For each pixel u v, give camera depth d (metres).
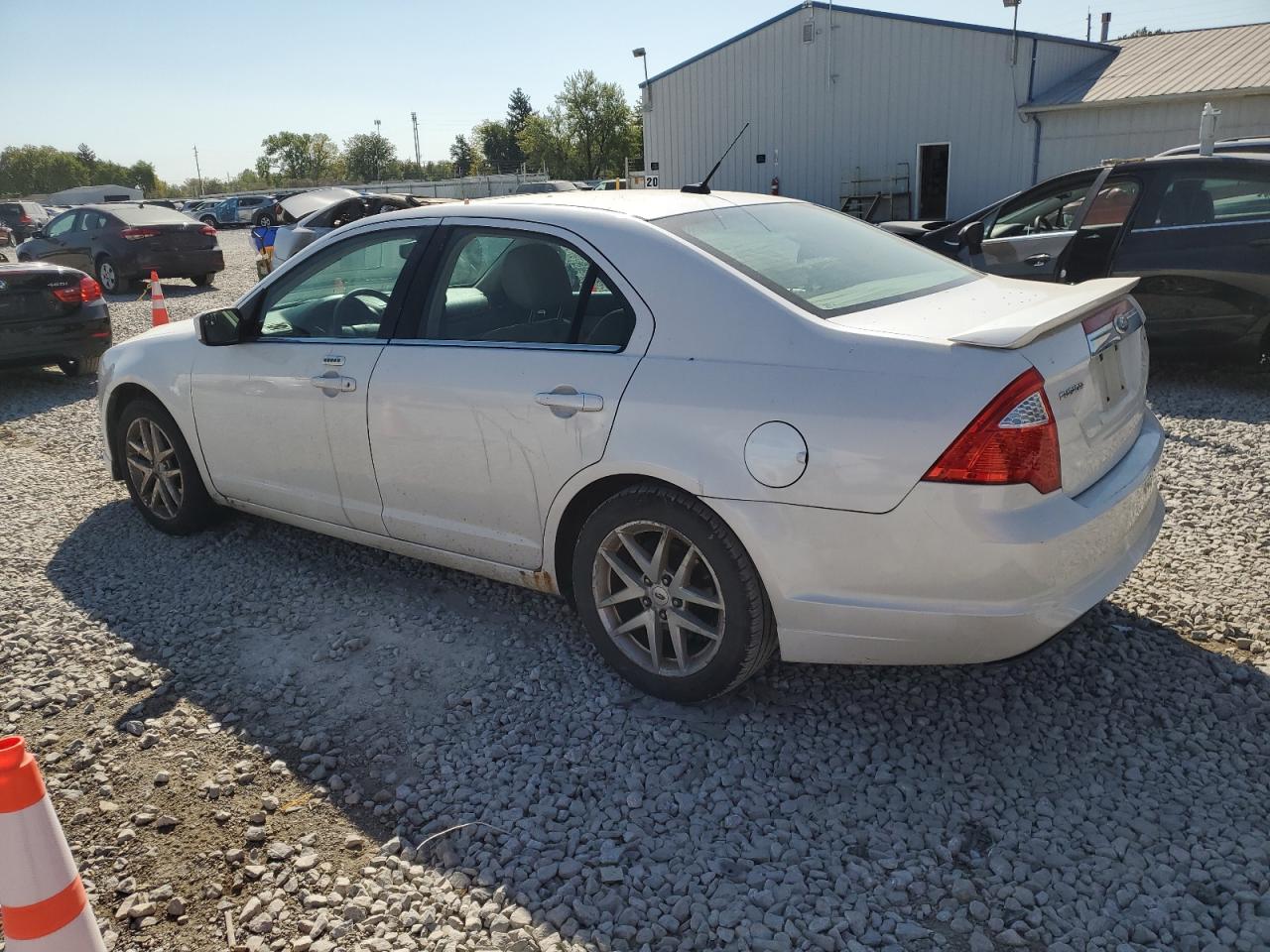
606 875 2.45
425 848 2.59
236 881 2.50
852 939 2.22
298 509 4.16
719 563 2.88
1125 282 3.24
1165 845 2.47
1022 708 3.09
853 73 22.19
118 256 16.16
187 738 3.12
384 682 3.41
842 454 2.63
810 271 3.16
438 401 3.44
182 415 4.47
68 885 1.74
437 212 3.71
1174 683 3.19
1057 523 2.58
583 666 3.46
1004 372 2.54
